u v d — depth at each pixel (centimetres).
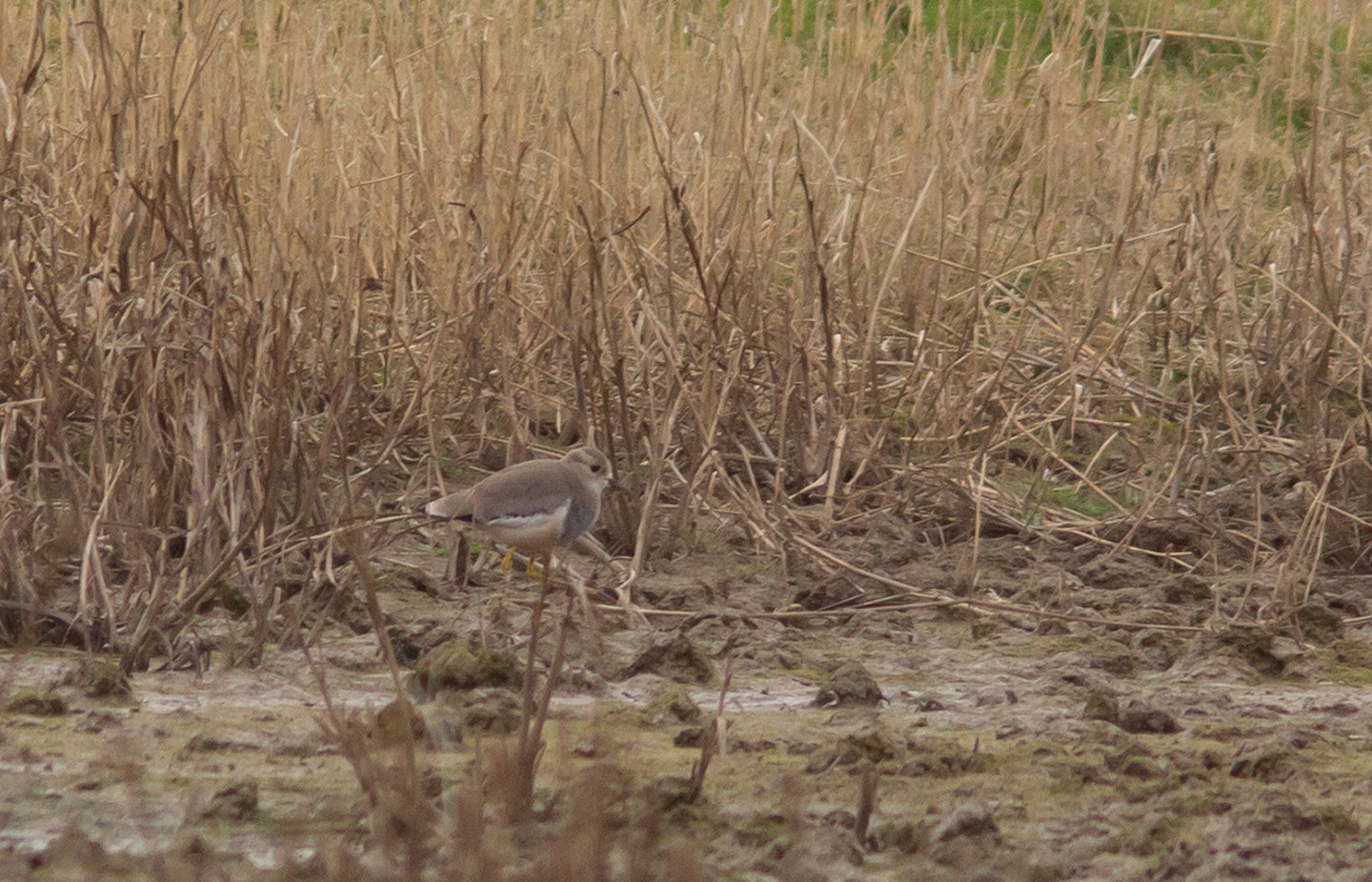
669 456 1348
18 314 1227
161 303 1132
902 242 1349
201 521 1056
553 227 1409
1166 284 1568
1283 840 766
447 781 804
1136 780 856
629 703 971
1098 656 1082
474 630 1066
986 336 1526
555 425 1430
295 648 1039
